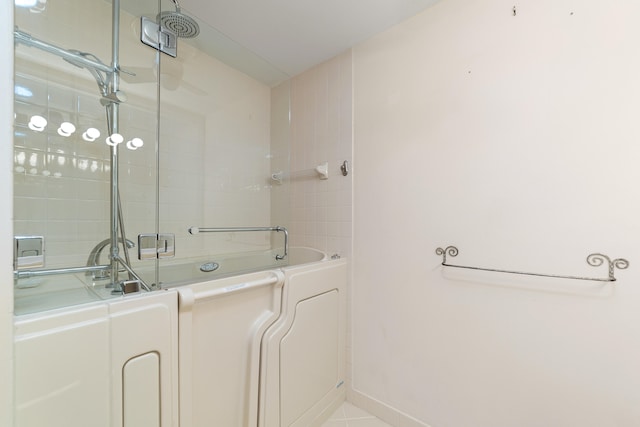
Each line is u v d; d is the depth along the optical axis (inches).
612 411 37.0
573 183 39.8
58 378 24.5
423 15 54.9
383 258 60.5
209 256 65.6
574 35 39.6
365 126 64.1
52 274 40.5
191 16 55.8
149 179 56.2
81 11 47.5
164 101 59.3
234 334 41.6
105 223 49.8
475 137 48.4
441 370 52.1
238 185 74.4
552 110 41.3
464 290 49.6
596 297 38.2
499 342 46.0
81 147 47.7
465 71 49.5
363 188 64.2
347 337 66.0
